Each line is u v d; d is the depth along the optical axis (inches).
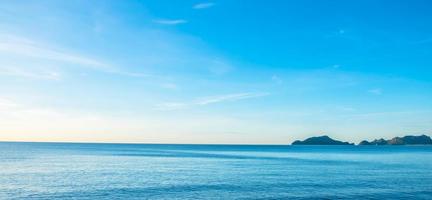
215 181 2223.2
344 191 1883.6
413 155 6250.0
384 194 1801.2
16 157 4404.5
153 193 1770.4
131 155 5536.4
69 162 3661.4
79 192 1772.9
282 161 4382.4
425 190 1926.7
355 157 5556.1
